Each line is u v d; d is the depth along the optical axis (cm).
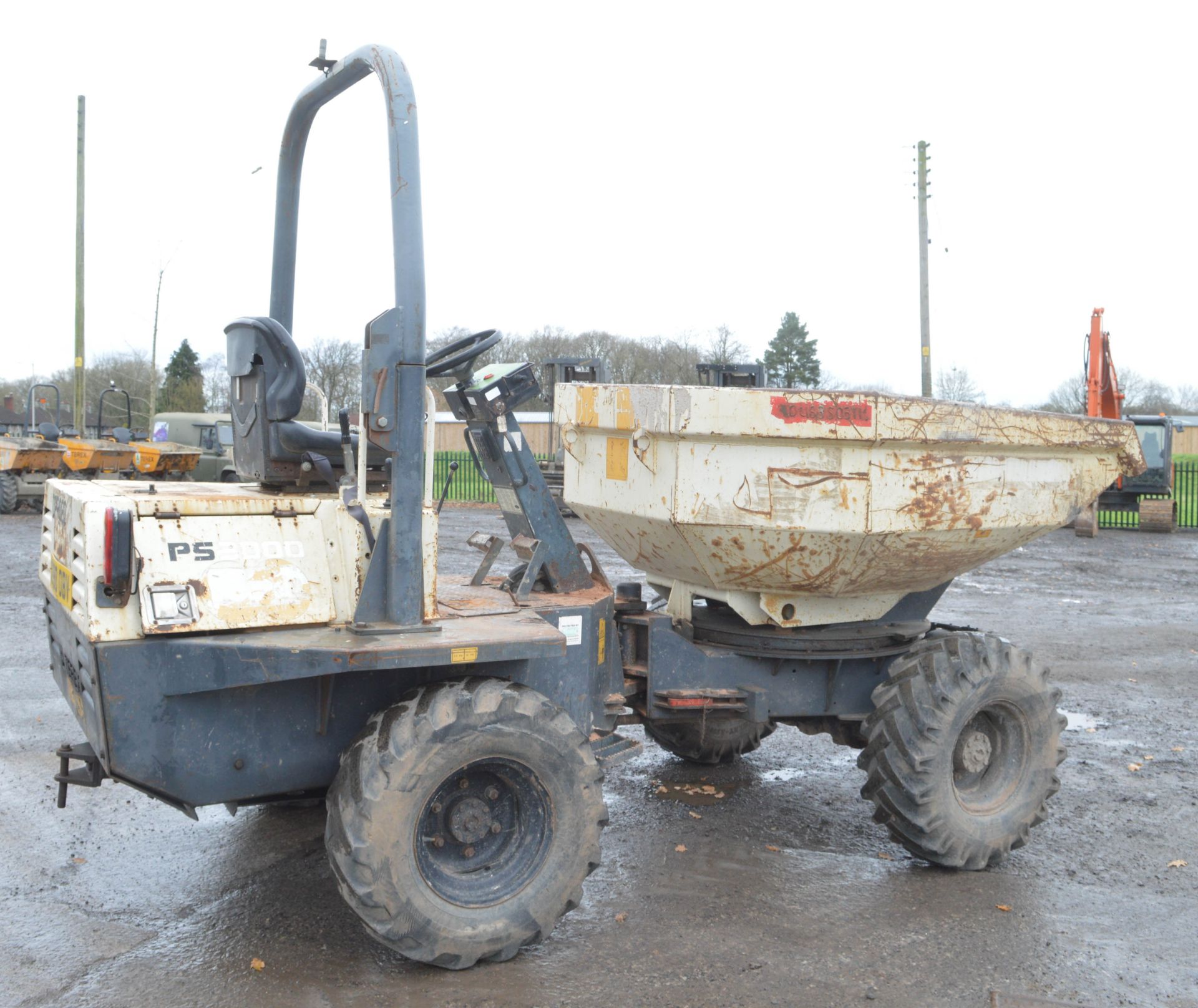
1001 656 464
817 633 481
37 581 1198
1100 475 500
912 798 440
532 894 361
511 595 427
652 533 451
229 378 421
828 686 490
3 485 1973
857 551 424
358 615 342
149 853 454
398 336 341
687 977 355
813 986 351
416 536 348
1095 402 1834
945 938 389
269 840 469
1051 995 348
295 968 355
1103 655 923
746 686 477
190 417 2473
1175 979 361
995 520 451
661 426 421
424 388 349
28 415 2262
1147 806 544
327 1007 331
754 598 464
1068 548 1822
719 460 416
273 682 343
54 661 422
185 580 323
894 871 455
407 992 341
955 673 452
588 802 370
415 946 341
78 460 2011
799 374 5562
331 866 338
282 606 337
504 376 429
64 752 362
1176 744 657
